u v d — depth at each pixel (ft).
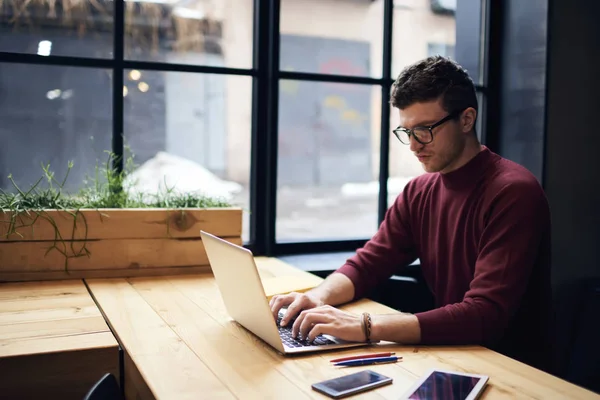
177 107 18.17
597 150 9.46
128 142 7.92
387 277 5.98
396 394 3.31
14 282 6.25
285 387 3.39
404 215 6.07
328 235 9.17
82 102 7.77
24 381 3.92
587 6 9.16
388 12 8.95
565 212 9.27
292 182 37.65
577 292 9.46
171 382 3.44
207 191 7.61
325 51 8.97
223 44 8.42
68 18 7.52
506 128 9.55
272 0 8.29
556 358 9.32
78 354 4.03
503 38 9.53
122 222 6.59
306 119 34.19
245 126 8.58
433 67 5.07
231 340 4.28
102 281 6.39
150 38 8.09
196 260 6.93
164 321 4.77
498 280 4.61
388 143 9.14
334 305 5.35
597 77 9.35
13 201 6.39
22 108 7.58
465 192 5.33
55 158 7.75
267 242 8.54
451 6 9.52
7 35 7.29
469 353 4.12
